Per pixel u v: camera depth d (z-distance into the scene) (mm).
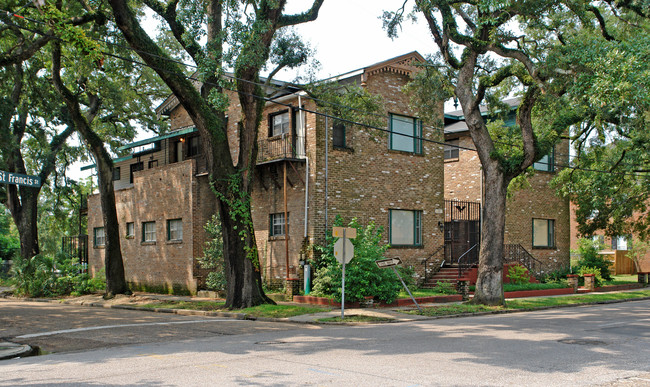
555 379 7930
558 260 32719
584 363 9148
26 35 24031
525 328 14328
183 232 27172
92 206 35000
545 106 20609
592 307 22062
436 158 27172
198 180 27000
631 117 21125
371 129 22938
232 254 19969
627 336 12523
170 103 31156
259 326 15945
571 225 43500
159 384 7867
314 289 22469
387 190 25297
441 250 26922
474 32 19703
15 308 22688
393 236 25484
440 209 27047
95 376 8594
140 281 30062
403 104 26000
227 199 19859
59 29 15703
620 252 41438
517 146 24531
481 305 20562
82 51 17328
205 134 19844
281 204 24625
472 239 28719
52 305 24688
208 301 22641
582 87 16406
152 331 14789
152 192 29562
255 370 8812
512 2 17391
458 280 23438
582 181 29422
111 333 14492
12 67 24062
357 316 17578
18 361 10695
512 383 7680
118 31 22844
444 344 11461
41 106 32094
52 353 11711
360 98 21219
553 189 32812
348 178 24078
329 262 22484
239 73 19375
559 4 18047
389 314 18172
